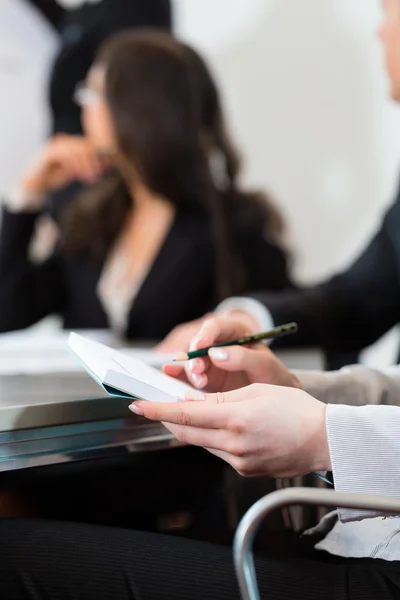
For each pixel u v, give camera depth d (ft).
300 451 2.55
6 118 9.57
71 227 7.88
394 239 5.58
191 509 5.78
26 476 5.18
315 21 10.02
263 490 4.18
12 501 5.34
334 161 10.04
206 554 2.75
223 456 2.66
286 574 2.65
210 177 7.74
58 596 2.54
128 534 2.82
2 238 8.52
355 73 9.84
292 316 5.44
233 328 3.40
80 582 2.56
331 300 5.64
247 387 2.71
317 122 10.10
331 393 3.35
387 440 2.53
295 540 3.37
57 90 9.47
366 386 3.40
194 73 7.74
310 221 10.20
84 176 8.53
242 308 5.48
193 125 7.66
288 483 3.84
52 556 2.62
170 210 7.76
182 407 2.53
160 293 7.66
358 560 2.96
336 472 2.51
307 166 10.18
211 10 10.39
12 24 9.50
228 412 2.53
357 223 9.96
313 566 2.76
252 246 7.90
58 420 2.85
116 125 7.55
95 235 7.83
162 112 7.53
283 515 3.68
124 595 2.55
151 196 7.74
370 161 9.86
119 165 7.76
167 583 2.59
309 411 2.58
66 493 5.48
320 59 10.03
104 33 9.39
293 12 10.11
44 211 8.65
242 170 8.41
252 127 10.38
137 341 6.95
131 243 7.84
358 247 9.96
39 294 8.41
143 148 7.49
